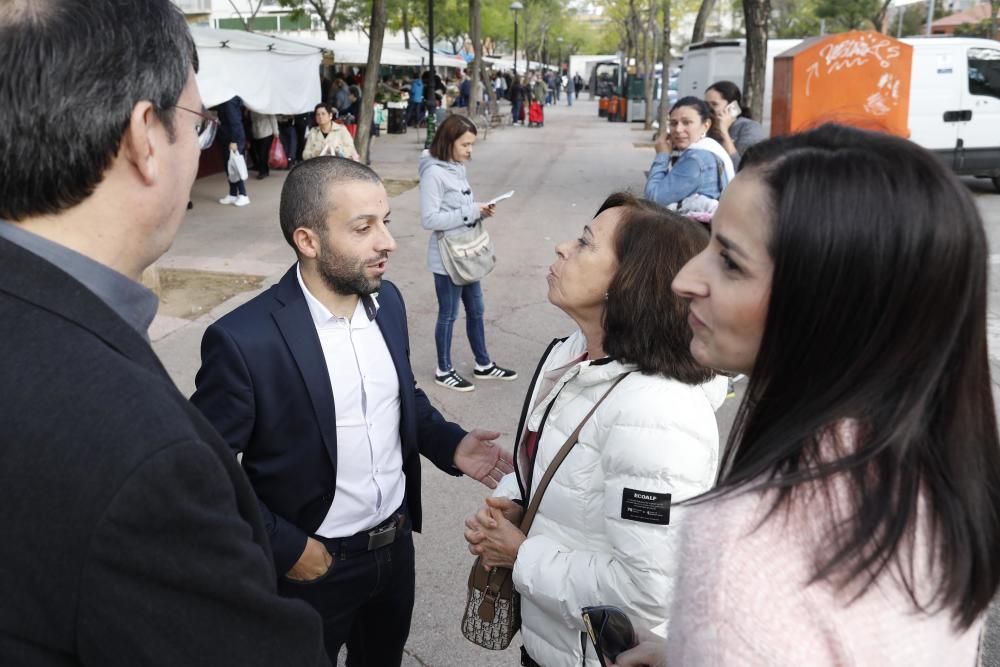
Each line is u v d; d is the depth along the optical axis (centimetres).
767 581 82
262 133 1430
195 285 756
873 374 86
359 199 195
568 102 4669
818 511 83
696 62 1686
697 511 91
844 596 80
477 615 193
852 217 84
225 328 193
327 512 206
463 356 604
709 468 162
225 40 1177
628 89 3042
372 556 213
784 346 90
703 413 162
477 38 2791
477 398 528
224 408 191
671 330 159
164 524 85
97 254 103
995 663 286
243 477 106
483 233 523
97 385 87
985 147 1247
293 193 198
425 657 293
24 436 84
